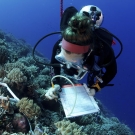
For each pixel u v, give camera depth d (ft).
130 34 332.19
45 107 12.64
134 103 119.96
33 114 9.68
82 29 5.13
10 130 8.96
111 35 6.86
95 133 13.80
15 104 10.16
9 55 15.87
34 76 16.63
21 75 11.30
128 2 342.44
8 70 12.77
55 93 8.44
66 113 7.94
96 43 6.34
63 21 6.72
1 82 11.23
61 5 9.36
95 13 6.82
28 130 9.55
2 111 9.21
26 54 29.78
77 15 5.27
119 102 114.11
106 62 7.11
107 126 16.42
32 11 327.26
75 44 5.44
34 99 11.97
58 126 9.54
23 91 11.73
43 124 10.87
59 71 8.36
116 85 147.43
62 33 5.71
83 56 6.20
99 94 99.91
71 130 9.21
